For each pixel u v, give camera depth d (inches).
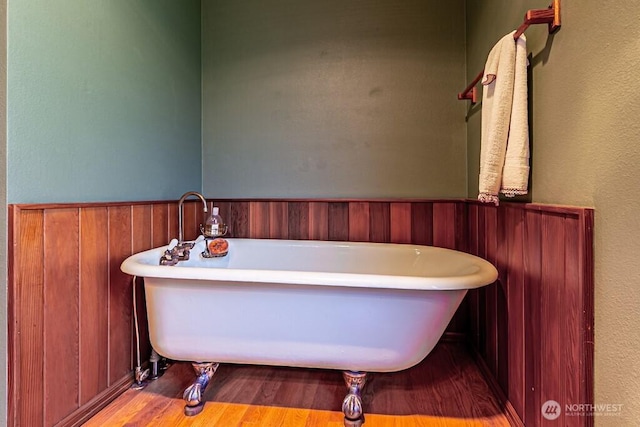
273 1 85.0
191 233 81.0
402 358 46.9
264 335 48.8
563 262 34.7
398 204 80.0
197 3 85.8
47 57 43.7
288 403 53.4
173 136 74.9
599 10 30.0
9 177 39.4
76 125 48.3
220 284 48.1
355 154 82.4
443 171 79.6
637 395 25.6
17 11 39.9
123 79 58.4
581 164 32.7
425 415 50.2
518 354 46.6
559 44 36.7
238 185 86.8
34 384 41.5
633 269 26.0
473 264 53.0
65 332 45.8
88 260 49.8
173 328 50.3
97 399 50.9
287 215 84.0
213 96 87.7
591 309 30.6
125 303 57.2
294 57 84.4
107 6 54.5
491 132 44.3
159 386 58.1
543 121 40.4
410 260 69.1
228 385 58.6
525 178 42.6
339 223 82.0
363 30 81.7
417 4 80.0
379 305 45.6
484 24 65.4
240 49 86.4
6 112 39.1
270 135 85.6
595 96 30.6
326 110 83.4
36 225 41.9
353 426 47.1
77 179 48.6
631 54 26.2
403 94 80.7
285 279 44.7
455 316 76.8
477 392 56.4
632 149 26.1
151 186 66.9
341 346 47.4
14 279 39.4
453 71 79.1
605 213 29.2
